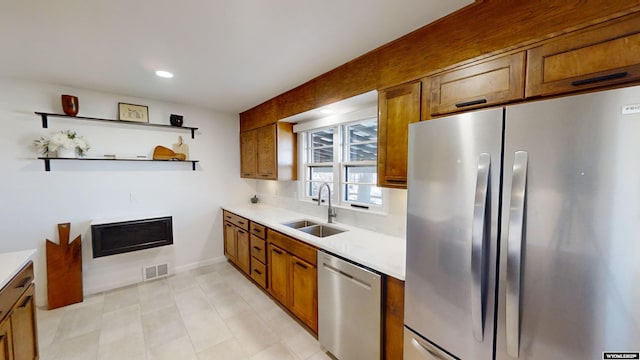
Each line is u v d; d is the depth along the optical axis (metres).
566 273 0.85
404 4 1.37
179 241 3.56
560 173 0.85
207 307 2.66
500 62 1.25
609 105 0.76
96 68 2.25
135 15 1.47
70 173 2.81
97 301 2.78
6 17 1.47
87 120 2.87
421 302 1.31
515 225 0.94
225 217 3.86
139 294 2.93
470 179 1.09
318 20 1.53
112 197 3.06
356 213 2.58
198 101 3.34
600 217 0.79
